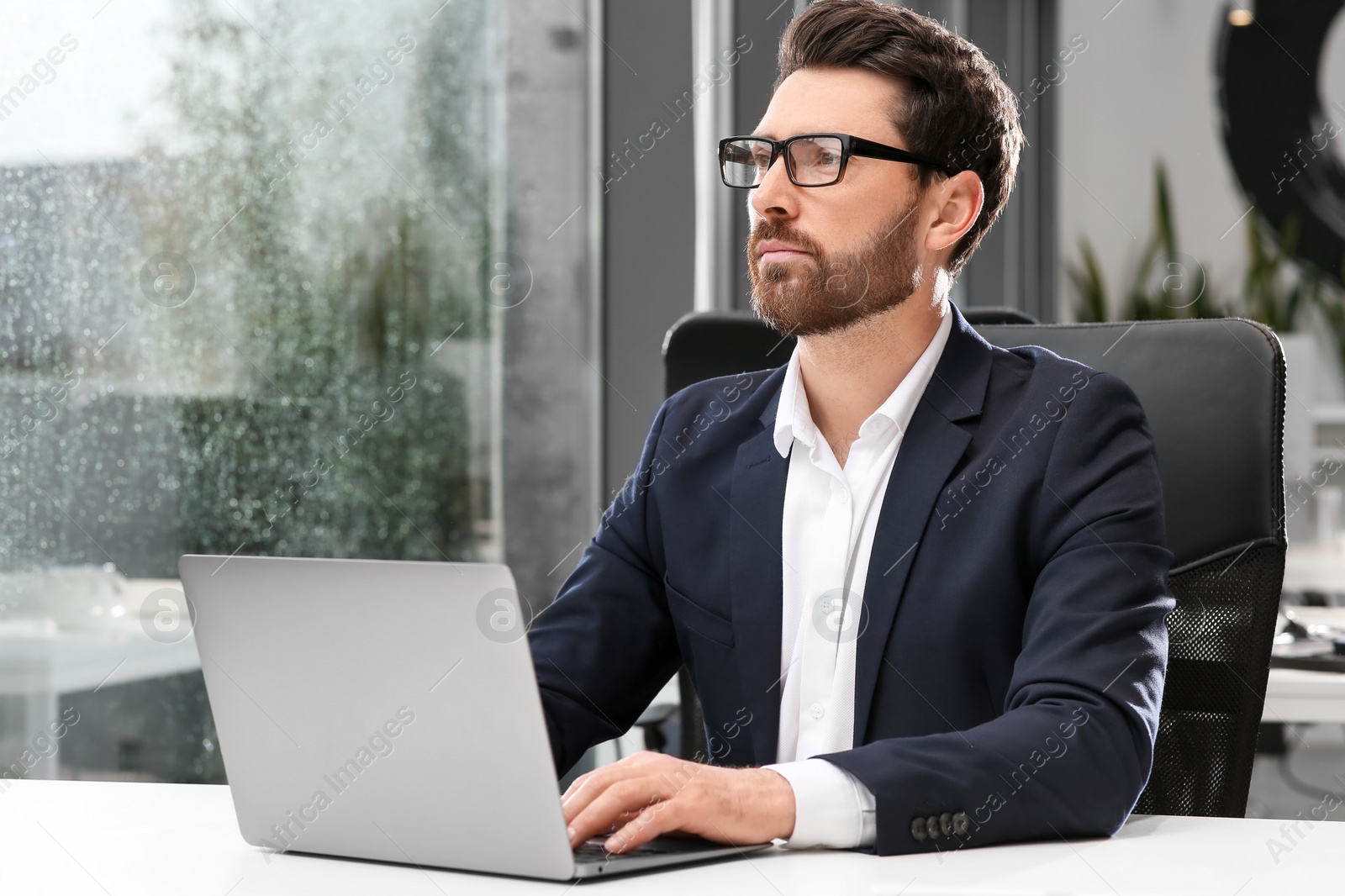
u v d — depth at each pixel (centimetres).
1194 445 129
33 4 155
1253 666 123
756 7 248
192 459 175
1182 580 126
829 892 68
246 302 183
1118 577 100
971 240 124
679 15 229
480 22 220
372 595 74
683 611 121
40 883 72
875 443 117
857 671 109
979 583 107
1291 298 538
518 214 221
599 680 122
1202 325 132
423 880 72
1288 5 539
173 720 171
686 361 153
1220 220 546
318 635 76
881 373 118
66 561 158
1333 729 425
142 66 168
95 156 163
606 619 124
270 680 79
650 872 74
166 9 171
